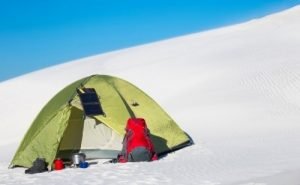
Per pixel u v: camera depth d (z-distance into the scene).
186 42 54.50
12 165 14.66
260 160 12.34
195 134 20.45
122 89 16.09
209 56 40.41
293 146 14.55
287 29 45.78
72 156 14.11
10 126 32.84
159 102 29.41
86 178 11.45
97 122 15.16
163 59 44.66
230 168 11.45
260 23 54.06
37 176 12.45
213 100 26.97
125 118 15.09
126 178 10.98
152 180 10.44
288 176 9.23
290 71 29.55
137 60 49.34
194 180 10.10
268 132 19.06
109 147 14.96
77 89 15.13
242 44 43.22
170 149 15.52
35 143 14.51
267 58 34.69
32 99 40.22
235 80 30.11
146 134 14.23
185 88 31.77
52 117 14.61
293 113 23.00
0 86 46.44
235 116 23.53
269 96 26.20
